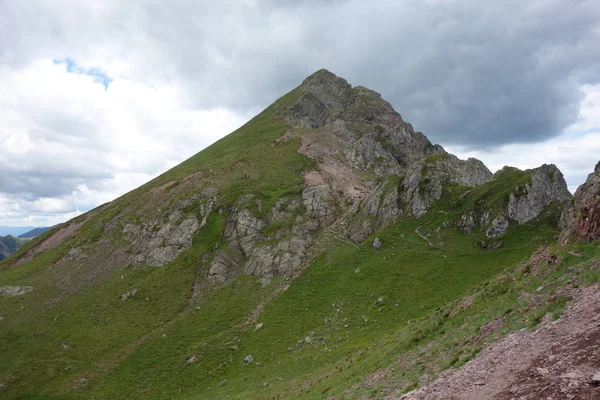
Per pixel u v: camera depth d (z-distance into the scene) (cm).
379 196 10356
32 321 8781
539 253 3497
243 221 10831
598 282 2300
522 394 1565
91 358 7356
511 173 9300
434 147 18400
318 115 18950
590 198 3216
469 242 7919
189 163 16288
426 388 2206
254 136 17200
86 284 10256
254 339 6919
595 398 1316
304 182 12781
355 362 4141
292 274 8869
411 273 7400
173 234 11138
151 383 6362
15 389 6544
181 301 8856
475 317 3033
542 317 2295
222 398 5138
